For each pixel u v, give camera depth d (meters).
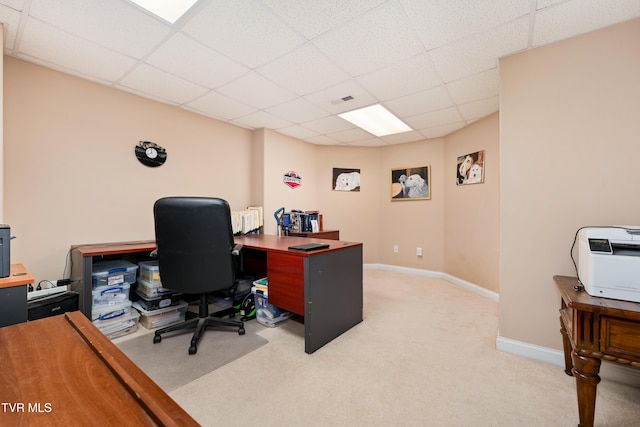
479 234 3.44
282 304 2.13
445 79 2.41
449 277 4.00
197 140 3.26
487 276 3.30
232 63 2.17
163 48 1.97
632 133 1.62
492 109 3.10
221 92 2.69
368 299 3.17
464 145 3.71
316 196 4.70
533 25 1.68
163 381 1.62
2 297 1.29
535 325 1.90
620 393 1.52
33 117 2.17
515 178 1.96
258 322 2.49
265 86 2.55
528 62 1.93
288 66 2.21
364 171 4.85
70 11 1.59
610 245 1.33
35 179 2.19
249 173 3.88
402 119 3.42
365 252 4.84
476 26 1.71
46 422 0.41
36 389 0.49
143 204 2.79
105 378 0.53
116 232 2.61
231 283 2.06
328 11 1.59
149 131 2.84
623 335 1.17
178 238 1.93
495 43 1.88
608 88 1.68
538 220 1.89
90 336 0.69
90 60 2.12
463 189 3.73
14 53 2.03
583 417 1.23
